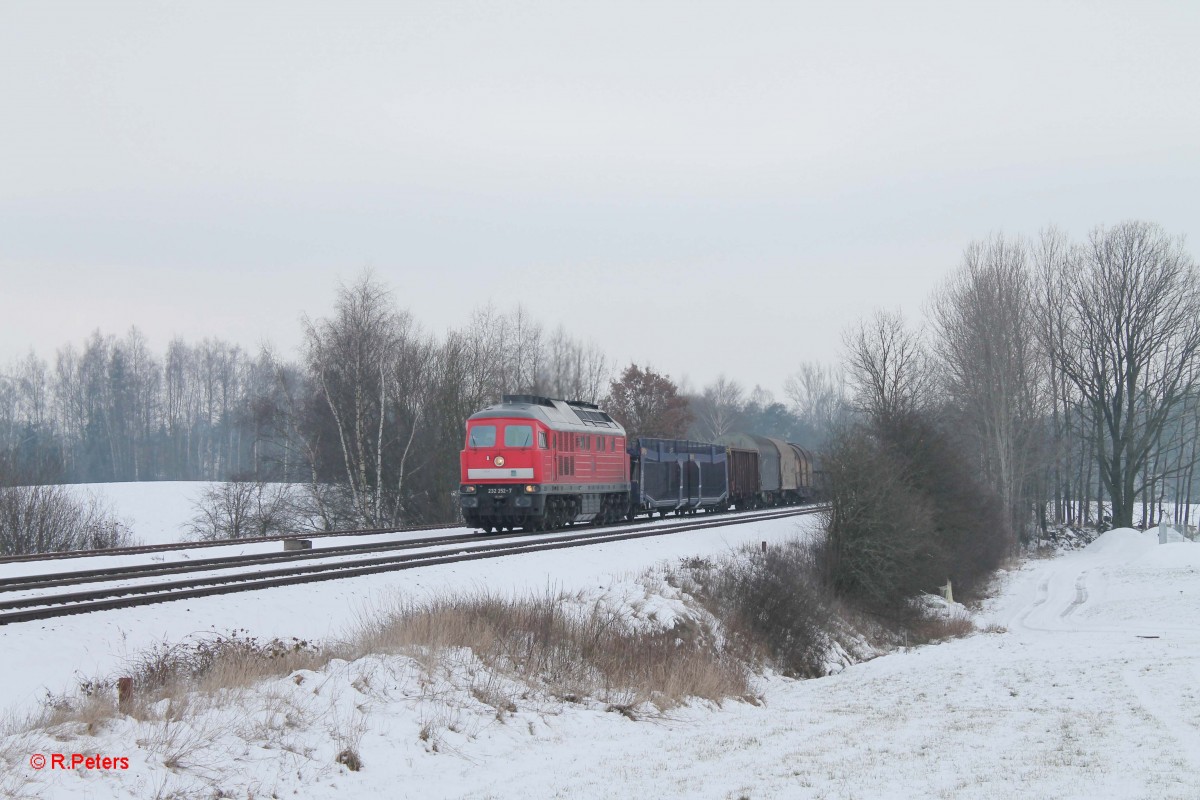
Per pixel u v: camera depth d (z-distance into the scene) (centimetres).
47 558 2541
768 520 4656
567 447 3572
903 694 2097
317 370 5412
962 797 1041
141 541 5156
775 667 2659
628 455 4188
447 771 1227
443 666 1568
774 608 2806
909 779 1152
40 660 1391
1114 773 1158
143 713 1142
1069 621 3591
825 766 1248
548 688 1684
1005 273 6328
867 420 4697
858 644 3228
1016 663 2439
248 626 1708
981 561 4778
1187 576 4206
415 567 2286
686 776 1197
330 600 1925
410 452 5772
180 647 1476
